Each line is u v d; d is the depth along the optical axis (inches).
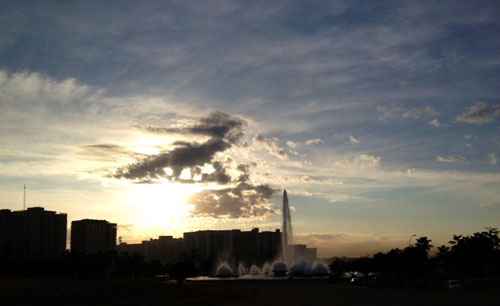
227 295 4109.3
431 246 7554.1
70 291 4498.0
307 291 4616.1
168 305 3331.7
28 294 4128.9
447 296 3654.0
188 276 7170.3
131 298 3863.2
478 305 2822.3
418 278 5871.1
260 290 4899.1
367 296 3754.9
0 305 3373.5
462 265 6870.1
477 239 6756.9
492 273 6766.7
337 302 3238.2
